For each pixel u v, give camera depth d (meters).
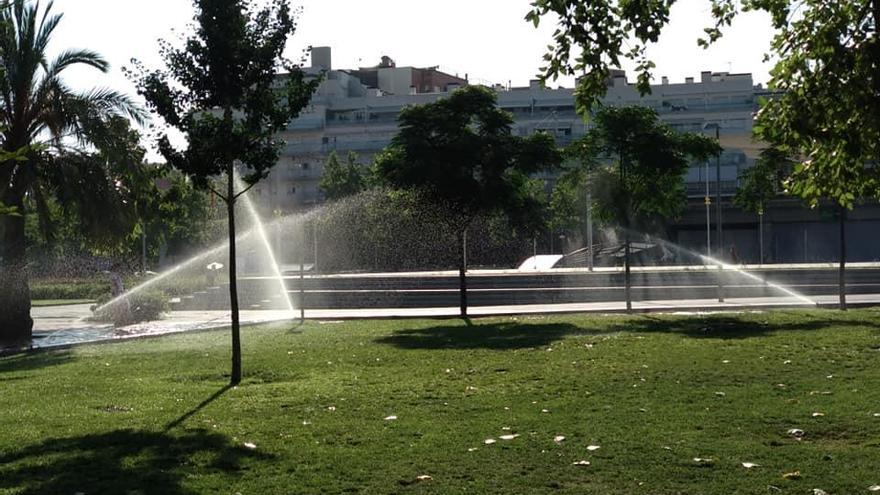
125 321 24.58
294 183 73.25
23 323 19.72
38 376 13.51
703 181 60.53
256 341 17.86
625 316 21.70
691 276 32.22
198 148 11.66
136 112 19.88
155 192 20.97
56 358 16.27
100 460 7.53
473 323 20.88
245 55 11.79
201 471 7.13
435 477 6.89
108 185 19.97
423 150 21.48
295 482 6.81
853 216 59.47
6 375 13.89
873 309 22.05
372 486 6.70
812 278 31.89
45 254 46.00
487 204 21.81
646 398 9.87
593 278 32.22
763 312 21.70
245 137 11.77
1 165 19.08
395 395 10.52
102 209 19.94
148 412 9.77
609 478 6.78
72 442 8.27
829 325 17.48
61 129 19.67
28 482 6.90
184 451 7.81
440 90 88.50
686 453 7.41
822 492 6.34
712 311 23.14
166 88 11.85
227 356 15.32
